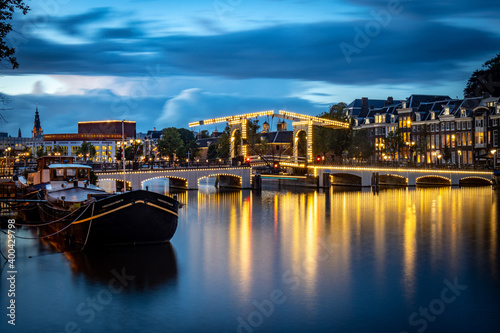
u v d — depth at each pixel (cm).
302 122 9488
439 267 3169
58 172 4281
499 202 6869
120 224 3403
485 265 3219
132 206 3397
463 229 4628
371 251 3653
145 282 2794
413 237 4222
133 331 2150
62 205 3788
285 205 6694
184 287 2719
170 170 8431
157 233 3559
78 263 3128
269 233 4434
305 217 5503
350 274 2998
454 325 2212
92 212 3328
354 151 11675
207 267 3141
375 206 6525
